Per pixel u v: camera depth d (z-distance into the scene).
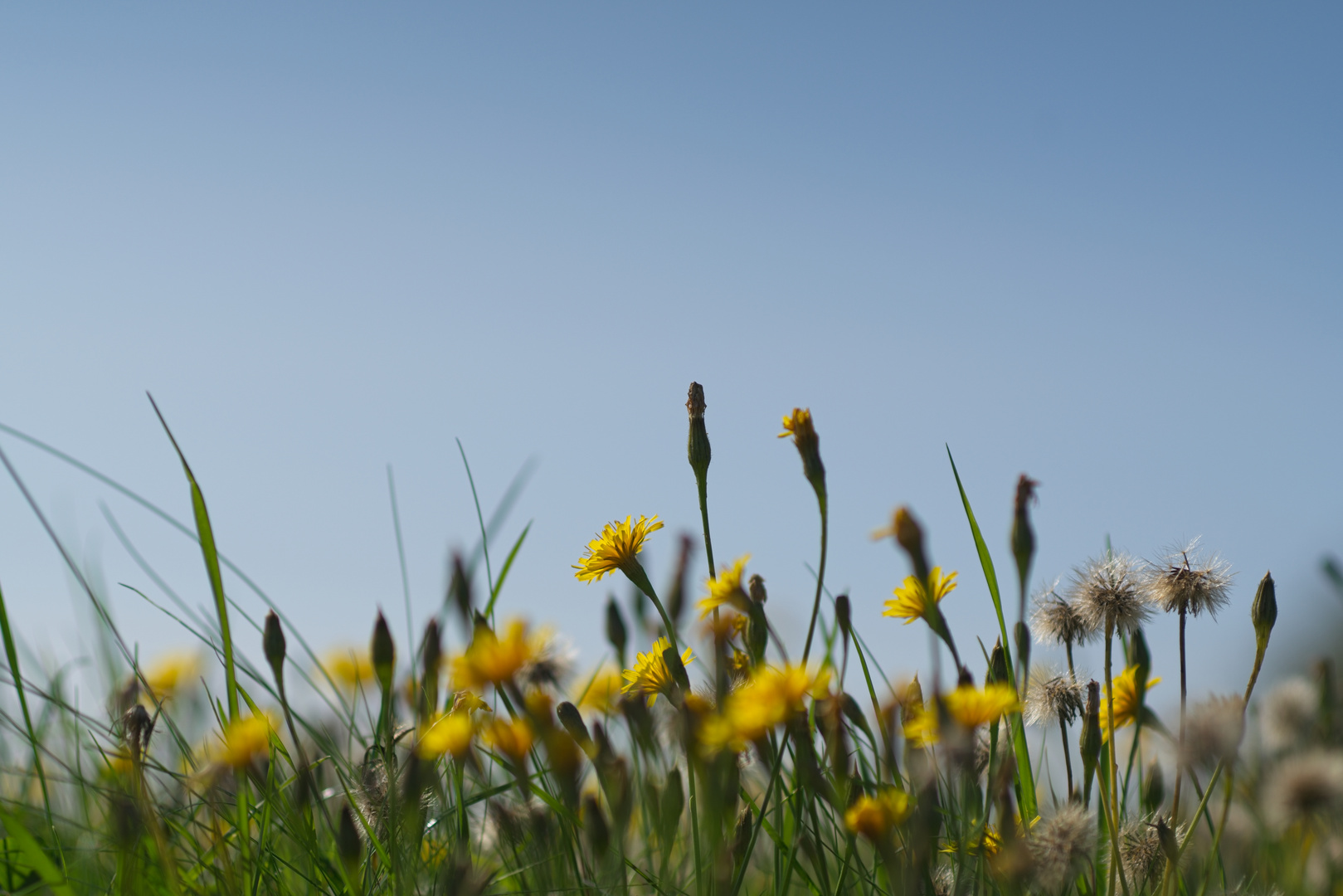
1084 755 0.81
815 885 0.81
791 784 0.82
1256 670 0.80
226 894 0.81
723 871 0.75
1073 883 0.80
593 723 0.78
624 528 0.83
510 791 0.86
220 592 0.83
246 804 0.81
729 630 0.82
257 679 0.89
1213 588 0.81
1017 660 0.82
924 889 0.77
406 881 0.80
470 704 0.81
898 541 0.78
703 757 0.76
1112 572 0.83
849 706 0.82
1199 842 0.85
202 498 0.83
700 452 0.84
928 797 0.75
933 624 0.78
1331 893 0.80
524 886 0.81
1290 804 0.77
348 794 0.80
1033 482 0.82
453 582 0.84
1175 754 0.79
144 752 0.82
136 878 0.81
